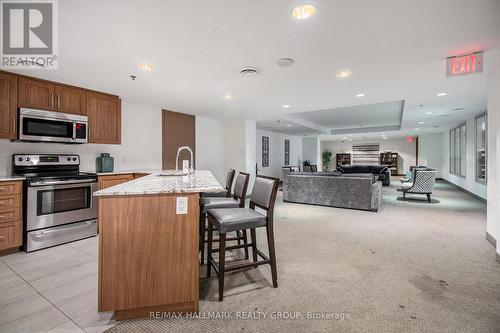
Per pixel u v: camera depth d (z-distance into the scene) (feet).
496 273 7.38
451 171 30.37
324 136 40.09
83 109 11.85
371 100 14.60
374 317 5.34
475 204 18.39
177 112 18.12
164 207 5.39
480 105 15.99
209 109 17.25
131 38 7.14
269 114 19.27
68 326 5.09
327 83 11.30
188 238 5.52
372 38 7.17
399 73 10.01
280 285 6.72
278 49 7.88
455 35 6.98
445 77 10.46
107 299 5.11
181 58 8.53
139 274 5.26
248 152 21.75
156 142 16.57
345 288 6.55
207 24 6.44
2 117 9.39
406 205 18.22
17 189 9.07
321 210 16.61
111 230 5.12
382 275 7.28
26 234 9.11
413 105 16.07
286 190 19.76
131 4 5.58
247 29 6.69
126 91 12.50
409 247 9.62
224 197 9.82
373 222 13.47
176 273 5.45
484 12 5.87
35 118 10.10
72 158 11.91
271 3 5.57
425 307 5.69
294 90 12.48
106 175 11.82
